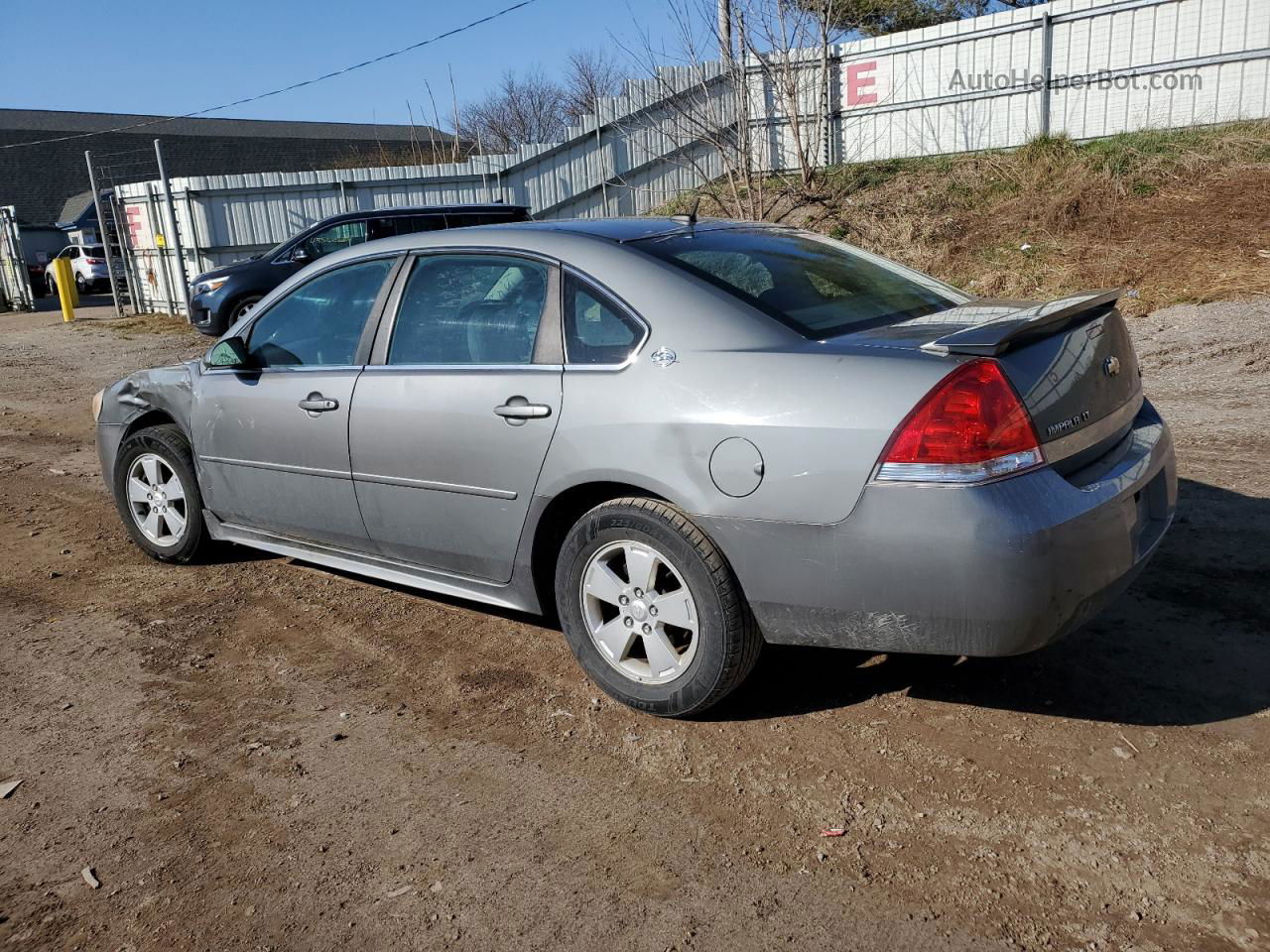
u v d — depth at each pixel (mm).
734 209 15859
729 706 3469
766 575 3031
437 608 4500
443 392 3746
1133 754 3014
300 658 4055
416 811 2975
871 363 2902
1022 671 3549
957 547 2730
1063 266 11531
